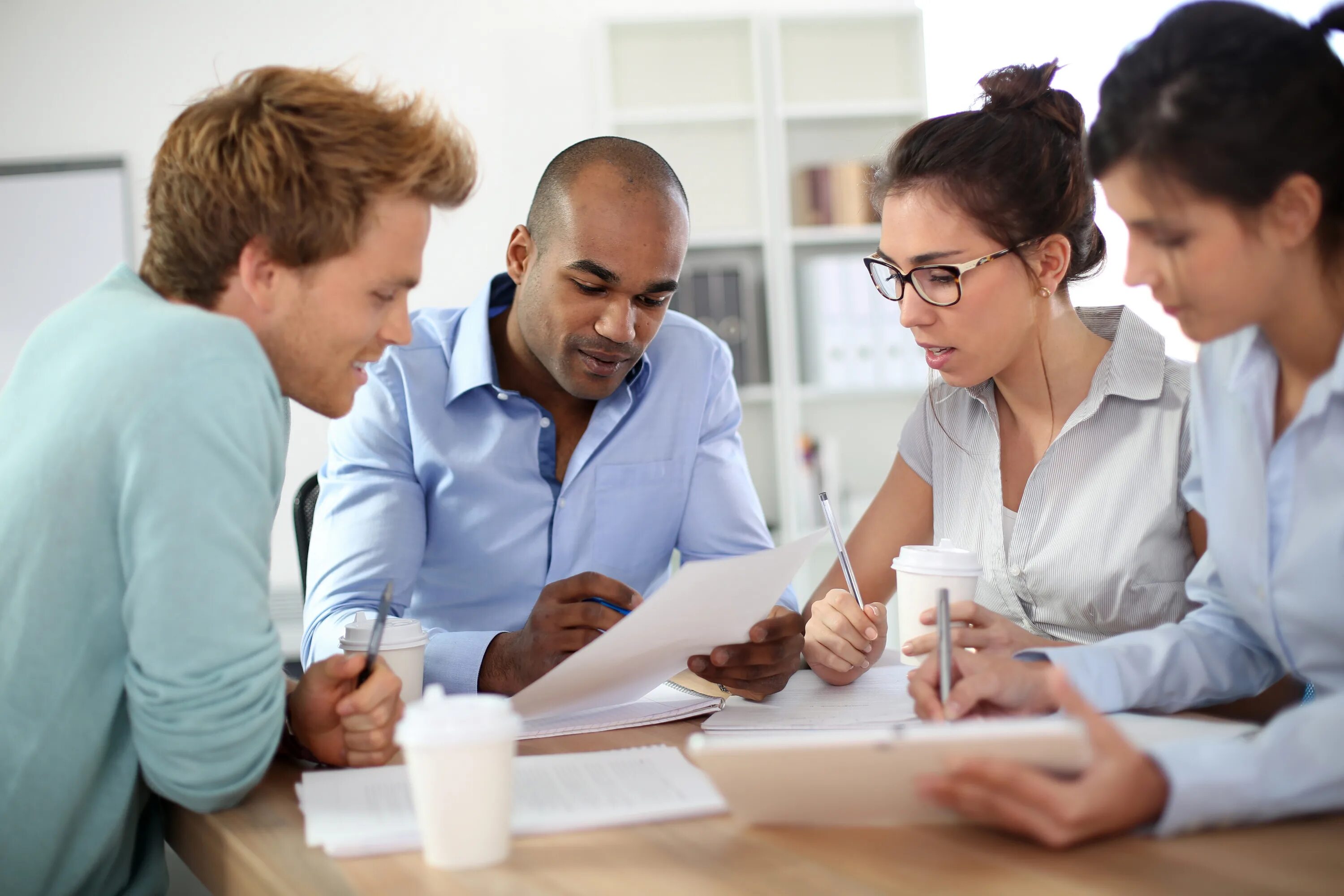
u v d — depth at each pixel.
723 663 1.23
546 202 1.60
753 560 1.08
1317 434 0.99
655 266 1.56
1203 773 0.79
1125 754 0.78
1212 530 1.09
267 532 1.04
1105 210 2.82
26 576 0.96
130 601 0.95
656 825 0.87
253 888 0.84
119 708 1.01
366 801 0.95
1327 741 0.81
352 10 3.76
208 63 3.68
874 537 1.77
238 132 1.05
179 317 1.01
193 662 0.94
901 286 1.47
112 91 3.65
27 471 0.98
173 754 0.95
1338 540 0.97
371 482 1.66
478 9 3.83
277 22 3.72
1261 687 1.15
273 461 1.03
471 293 3.83
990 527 1.59
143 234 3.66
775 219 3.84
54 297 3.64
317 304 1.08
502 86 3.85
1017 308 1.43
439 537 1.76
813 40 4.08
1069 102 1.44
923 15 3.99
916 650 1.21
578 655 1.04
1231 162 0.88
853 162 3.98
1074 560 1.49
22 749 0.96
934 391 1.70
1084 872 0.74
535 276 1.62
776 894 0.72
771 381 3.88
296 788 1.00
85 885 1.03
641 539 1.81
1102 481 1.49
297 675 2.07
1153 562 1.46
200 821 0.98
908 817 0.84
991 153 1.38
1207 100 0.87
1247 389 1.04
